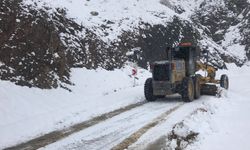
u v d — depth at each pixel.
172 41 34.00
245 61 41.62
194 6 50.59
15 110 14.29
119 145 10.45
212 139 10.47
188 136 10.24
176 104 16.92
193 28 37.91
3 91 15.22
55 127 12.59
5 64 16.66
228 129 11.62
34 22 19.05
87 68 22.91
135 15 33.06
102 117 14.16
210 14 48.09
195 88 18.09
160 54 32.09
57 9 23.48
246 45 43.88
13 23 17.92
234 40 45.00
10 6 18.30
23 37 18.08
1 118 13.27
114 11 32.38
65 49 21.39
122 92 20.59
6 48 17.02
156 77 17.66
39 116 13.80
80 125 12.89
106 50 26.25
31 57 17.92
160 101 17.95
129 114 14.69
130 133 11.70
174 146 9.97
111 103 17.08
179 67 17.98
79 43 23.33
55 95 17.53
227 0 49.56
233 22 47.62
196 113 13.12
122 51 28.09
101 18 30.06
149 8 35.88
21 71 17.08
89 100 17.88
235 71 37.75
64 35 22.19
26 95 15.95
